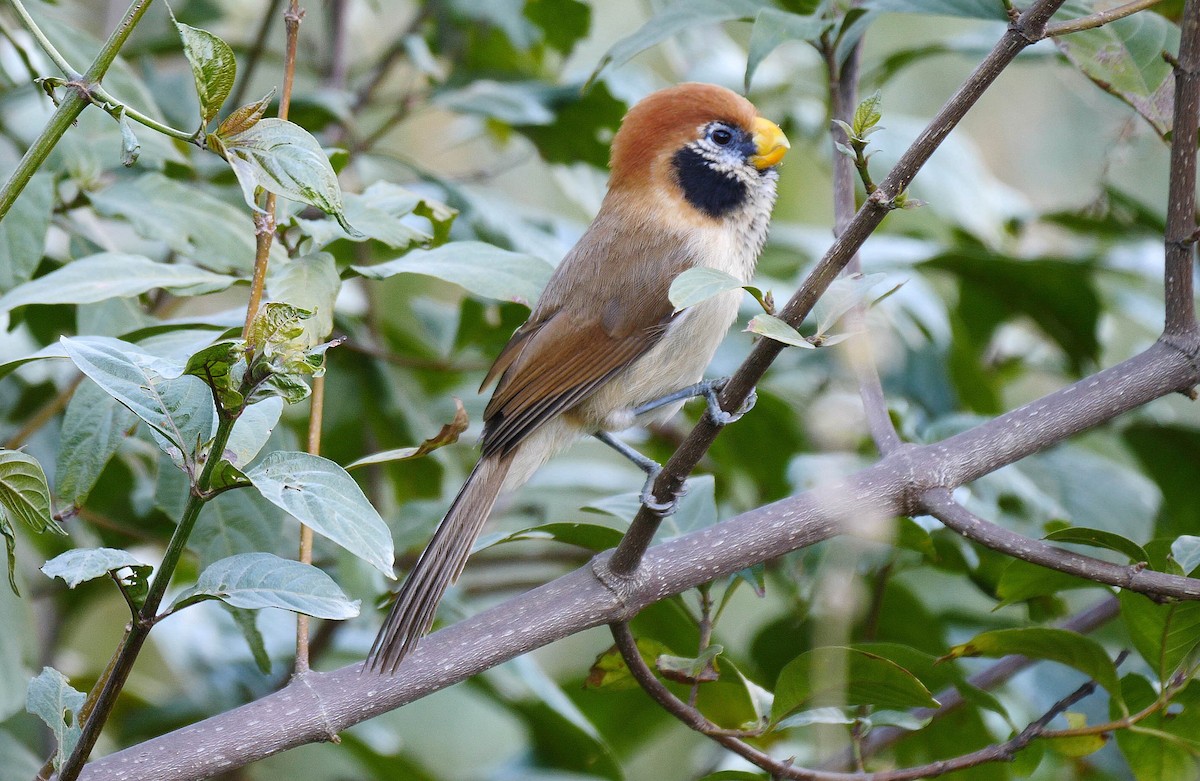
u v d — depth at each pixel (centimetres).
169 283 686
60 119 516
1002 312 1109
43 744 971
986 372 1157
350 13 1273
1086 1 769
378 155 1016
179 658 1043
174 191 802
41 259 809
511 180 1471
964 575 929
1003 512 931
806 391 1108
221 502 709
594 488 1131
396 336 1105
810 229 1260
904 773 662
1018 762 681
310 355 457
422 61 1055
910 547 776
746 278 934
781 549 663
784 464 1069
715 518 762
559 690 908
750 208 926
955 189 1125
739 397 594
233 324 702
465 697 1289
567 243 1066
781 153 920
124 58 1088
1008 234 1194
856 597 786
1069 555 612
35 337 966
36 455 955
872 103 524
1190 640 629
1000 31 1002
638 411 886
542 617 632
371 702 596
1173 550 631
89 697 544
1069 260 1063
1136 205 1052
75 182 795
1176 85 661
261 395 460
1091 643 645
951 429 900
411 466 1027
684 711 661
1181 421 1099
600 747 879
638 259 880
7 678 645
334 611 500
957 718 835
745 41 1382
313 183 502
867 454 949
